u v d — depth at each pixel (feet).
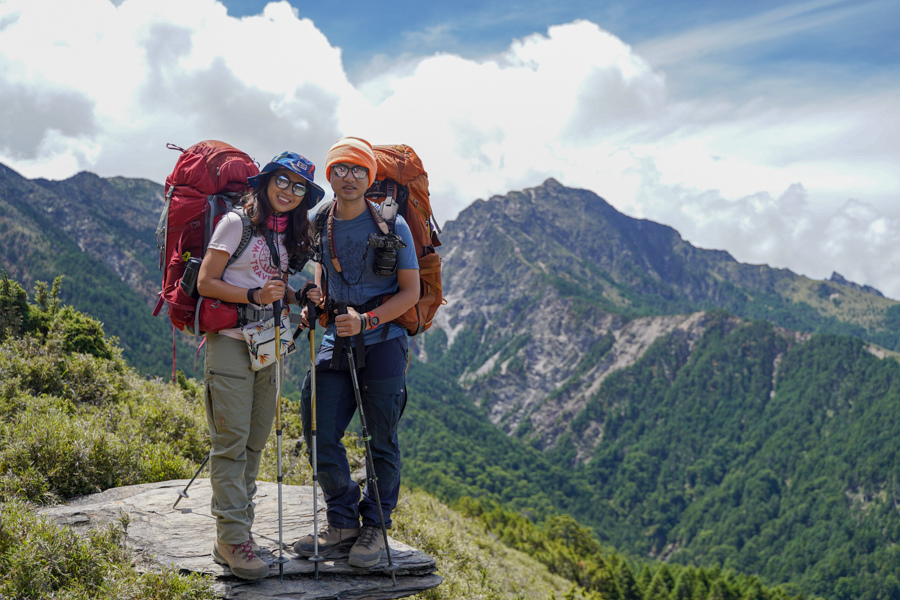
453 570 26.45
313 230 13.80
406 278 13.66
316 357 14.16
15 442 17.65
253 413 13.70
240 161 12.82
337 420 14.12
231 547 12.92
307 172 12.57
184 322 12.66
